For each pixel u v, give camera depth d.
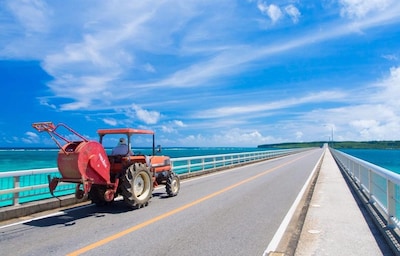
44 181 18.25
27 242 5.65
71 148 7.77
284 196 10.56
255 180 15.46
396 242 4.95
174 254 5.00
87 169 7.64
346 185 12.51
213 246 5.38
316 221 6.71
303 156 46.66
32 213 7.93
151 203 9.42
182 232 6.25
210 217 7.53
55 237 5.95
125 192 8.30
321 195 10.05
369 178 8.35
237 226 6.69
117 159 8.91
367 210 7.62
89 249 5.25
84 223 7.00
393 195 5.72
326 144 150.00
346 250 4.93
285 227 6.61
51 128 7.47
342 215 7.24
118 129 9.09
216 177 17.19
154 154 10.58
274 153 44.09
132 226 6.73
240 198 10.20
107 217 7.59
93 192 8.73
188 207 8.77
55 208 8.60
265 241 5.66
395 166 43.72
